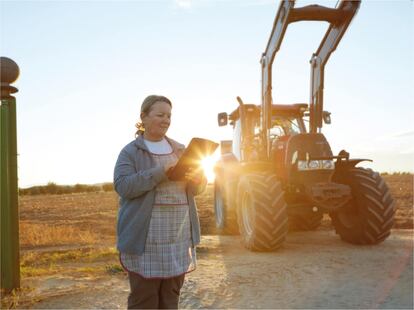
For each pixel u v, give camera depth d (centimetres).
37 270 502
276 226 571
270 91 683
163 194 252
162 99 263
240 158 797
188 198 263
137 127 278
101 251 632
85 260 577
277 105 754
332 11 628
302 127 756
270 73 682
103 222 1083
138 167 255
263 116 704
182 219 257
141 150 259
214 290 413
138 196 247
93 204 1759
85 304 374
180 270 250
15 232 420
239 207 644
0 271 416
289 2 612
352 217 644
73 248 686
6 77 423
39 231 854
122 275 474
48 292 408
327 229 854
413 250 587
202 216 1166
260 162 670
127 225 248
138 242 244
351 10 620
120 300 384
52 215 1311
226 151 941
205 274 472
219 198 883
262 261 530
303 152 626
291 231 823
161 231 248
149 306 249
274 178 601
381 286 417
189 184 263
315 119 707
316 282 434
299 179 623
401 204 1169
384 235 623
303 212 650
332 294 396
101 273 487
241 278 452
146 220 245
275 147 683
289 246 641
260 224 572
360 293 397
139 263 246
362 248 610
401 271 469
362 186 622
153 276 243
